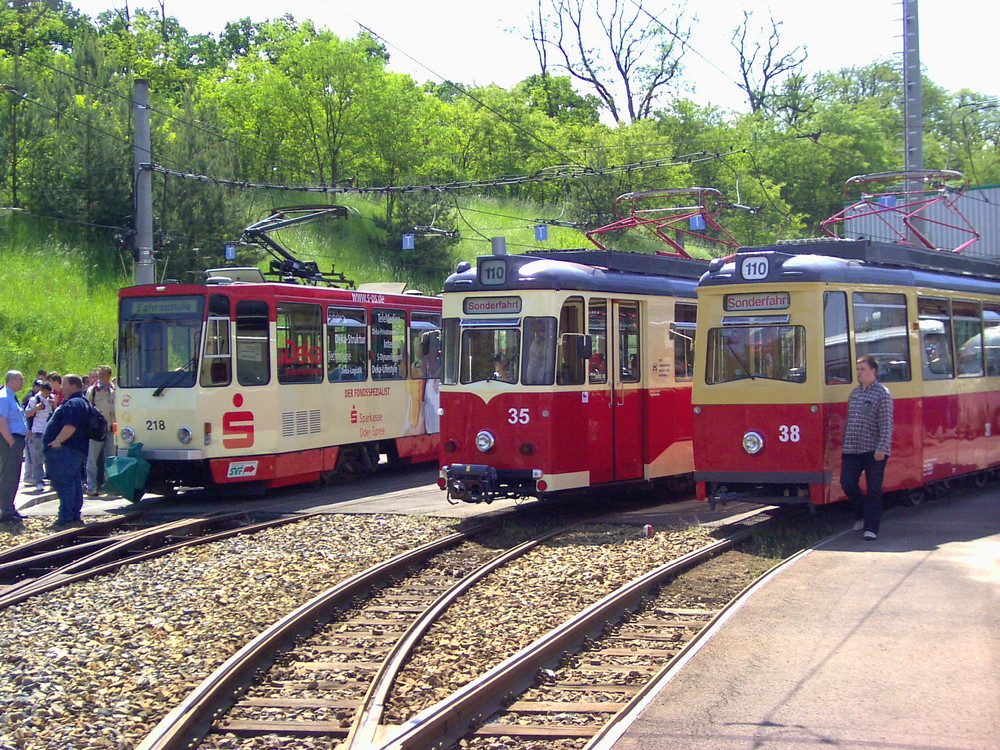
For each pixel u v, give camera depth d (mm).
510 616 8938
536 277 13602
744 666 6953
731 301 12727
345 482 18859
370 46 51688
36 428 17812
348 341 18344
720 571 10633
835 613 8266
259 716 6645
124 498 16641
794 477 12234
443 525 13688
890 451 11984
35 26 58531
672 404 15602
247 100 49500
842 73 64938
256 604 9508
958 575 9547
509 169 57094
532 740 6113
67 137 34031
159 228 32594
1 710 6621
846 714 6016
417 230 37156
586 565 10891
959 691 6379
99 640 8312
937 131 65438
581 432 13844
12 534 13617
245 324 16328
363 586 10109
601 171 31672
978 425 15422
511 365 13672
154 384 15969
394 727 6238
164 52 57219
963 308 15211
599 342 14266
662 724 5910
